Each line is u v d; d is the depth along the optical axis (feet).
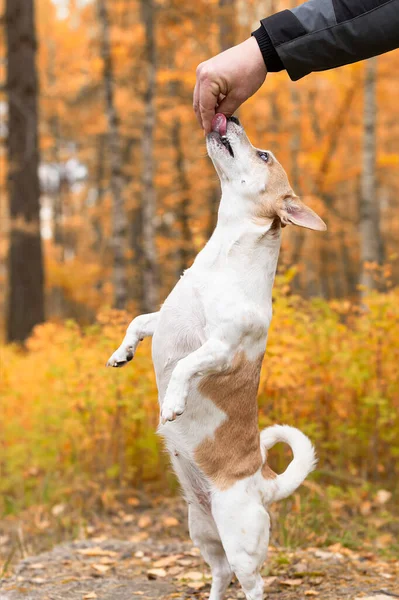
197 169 57.21
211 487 10.62
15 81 43.62
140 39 46.24
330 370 19.36
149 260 43.06
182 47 49.88
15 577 13.87
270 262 11.05
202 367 10.09
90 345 21.04
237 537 10.37
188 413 10.53
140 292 64.34
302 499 17.67
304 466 11.31
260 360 10.97
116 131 42.63
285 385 17.83
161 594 12.64
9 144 44.14
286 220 10.92
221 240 11.00
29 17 43.88
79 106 65.05
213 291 10.53
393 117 71.20
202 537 11.25
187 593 12.64
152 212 43.39
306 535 16.03
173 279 68.39
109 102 42.50
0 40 50.29
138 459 20.59
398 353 19.48
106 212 73.36
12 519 19.70
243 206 11.02
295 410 19.06
